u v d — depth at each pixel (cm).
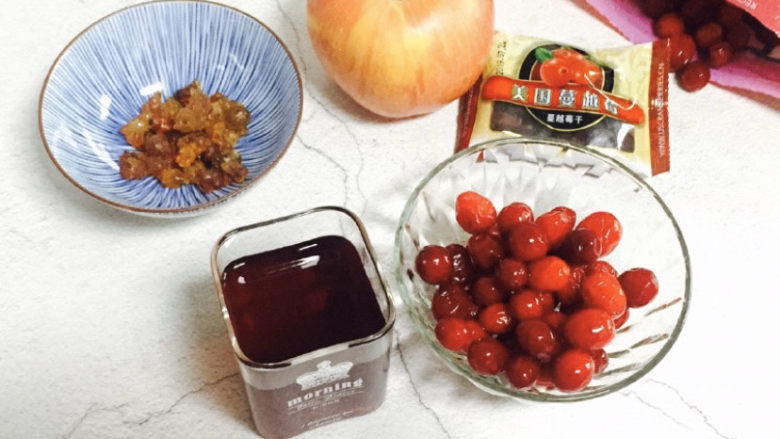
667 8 37
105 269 31
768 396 30
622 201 31
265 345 25
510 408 29
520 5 39
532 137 34
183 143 33
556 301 28
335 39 31
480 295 27
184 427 28
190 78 35
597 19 38
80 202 33
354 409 28
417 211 30
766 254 33
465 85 33
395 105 33
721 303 32
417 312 27
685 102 36
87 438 28
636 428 29
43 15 37
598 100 35
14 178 33
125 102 34
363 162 34
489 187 32
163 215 30
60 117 32
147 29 34
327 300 26
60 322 30
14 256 31
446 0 30
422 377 29
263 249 26
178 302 31
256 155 33
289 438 28
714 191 34
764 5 32
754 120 36
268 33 34
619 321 28
